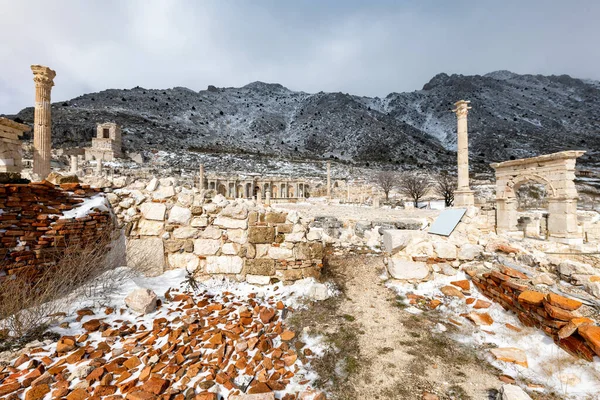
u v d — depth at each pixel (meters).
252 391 2.34
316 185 46.97
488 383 2.56
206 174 44.53
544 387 2.45
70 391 2.27
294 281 4.70
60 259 3.67
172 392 2.24
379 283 4.91
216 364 2.65
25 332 2.93
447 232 5.53
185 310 3.73
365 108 141.62
